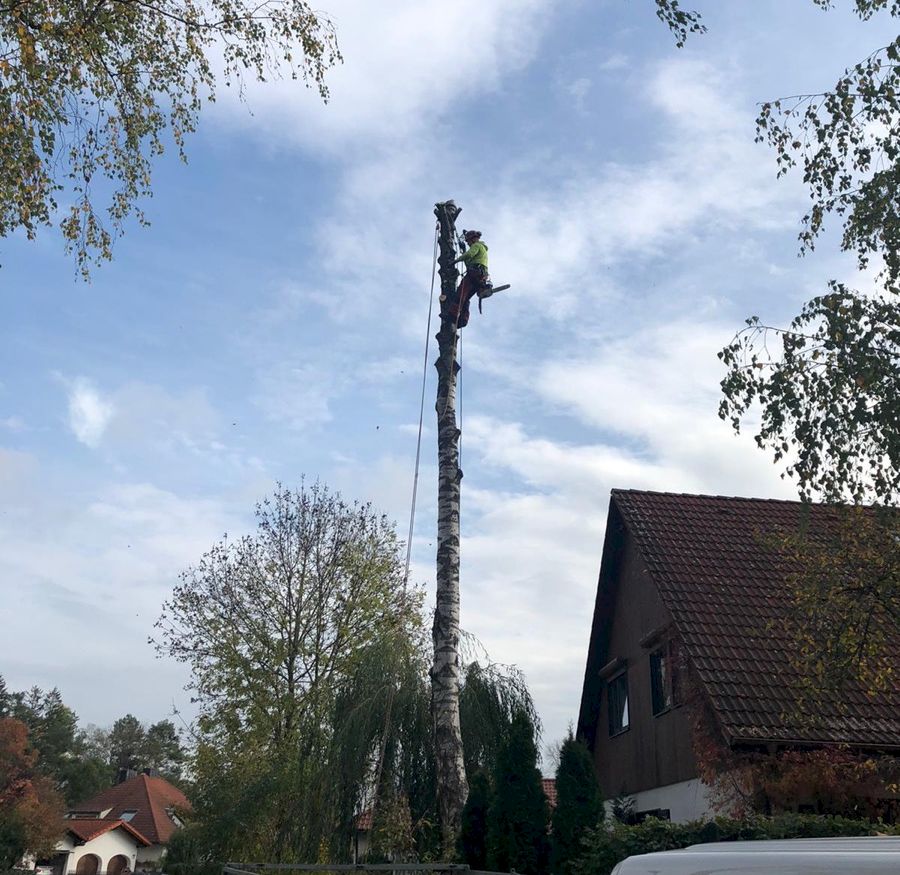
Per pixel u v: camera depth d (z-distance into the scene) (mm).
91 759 82938
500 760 10602
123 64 10484
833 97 10812
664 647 16516
